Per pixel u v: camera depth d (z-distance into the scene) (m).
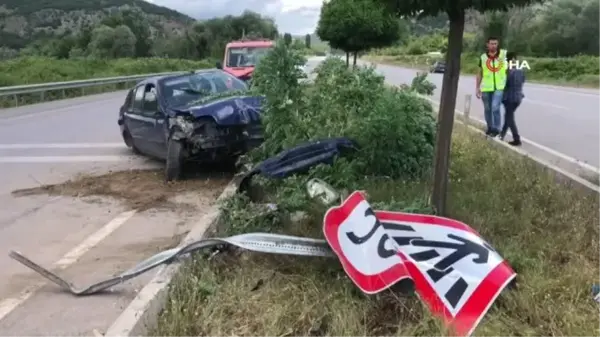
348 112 7.73
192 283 4.49
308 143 6.71
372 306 4.09
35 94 23.77
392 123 7.07
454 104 5.41
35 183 9.06
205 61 50.88
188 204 7.59
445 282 4.18
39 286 5.08
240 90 9.76
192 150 8.55
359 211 4.62
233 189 7.21
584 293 4.23
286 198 5.77
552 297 4.17
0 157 11.35
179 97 9.54
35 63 34.84
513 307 4.07
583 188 7.02
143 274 5.19
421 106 7.80
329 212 4.58
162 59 45.50
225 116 8.37
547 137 12.87
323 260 4.77
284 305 4.17
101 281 5.01
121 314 4.18
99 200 7.96
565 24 63.97
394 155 7.21
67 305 4.65
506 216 5.84
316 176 6.28
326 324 4.01
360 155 7.16
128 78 31.56
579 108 19.36
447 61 5.33
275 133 7.25
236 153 8.53
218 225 5.95
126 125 10.73
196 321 4.05
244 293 4.38
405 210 5.38
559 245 5.06
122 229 6.68
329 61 9.12
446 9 4.95
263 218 5.61
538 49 64.81
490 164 8.20
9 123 16.78
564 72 40.88
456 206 5.98
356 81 8.41
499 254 4.61
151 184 8.70
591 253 4.97
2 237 6.54
